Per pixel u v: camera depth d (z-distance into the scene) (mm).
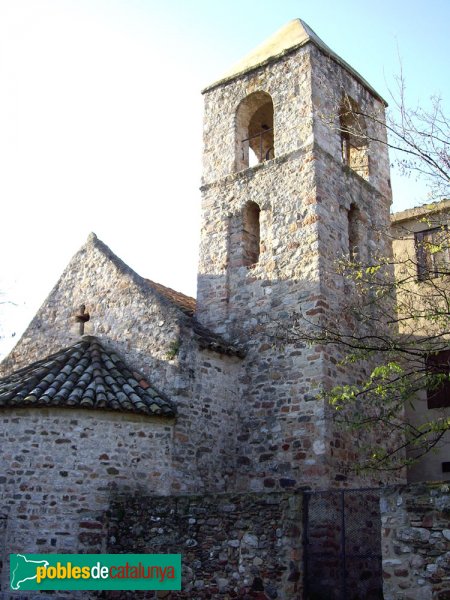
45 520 12695
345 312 15578
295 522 10766
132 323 15789
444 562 9008
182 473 13797
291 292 15547
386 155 19625
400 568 9352
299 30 18609
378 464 12672
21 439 13133
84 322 17172
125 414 13547
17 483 12922
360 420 13336
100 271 17156
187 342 14750
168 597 11625
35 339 17781
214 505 11680
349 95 18594
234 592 10961
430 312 13266
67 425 13203
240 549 11141
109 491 12984
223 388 15266
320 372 14367
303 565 10695
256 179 17297
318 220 15688
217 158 18469
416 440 11938
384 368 11781
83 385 13875
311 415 14219
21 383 13828
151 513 12305
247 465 14836
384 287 14664
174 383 14336
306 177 16234
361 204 17703
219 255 17297
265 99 18703
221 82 19094
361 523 13391
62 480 12906
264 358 15445
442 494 9258
